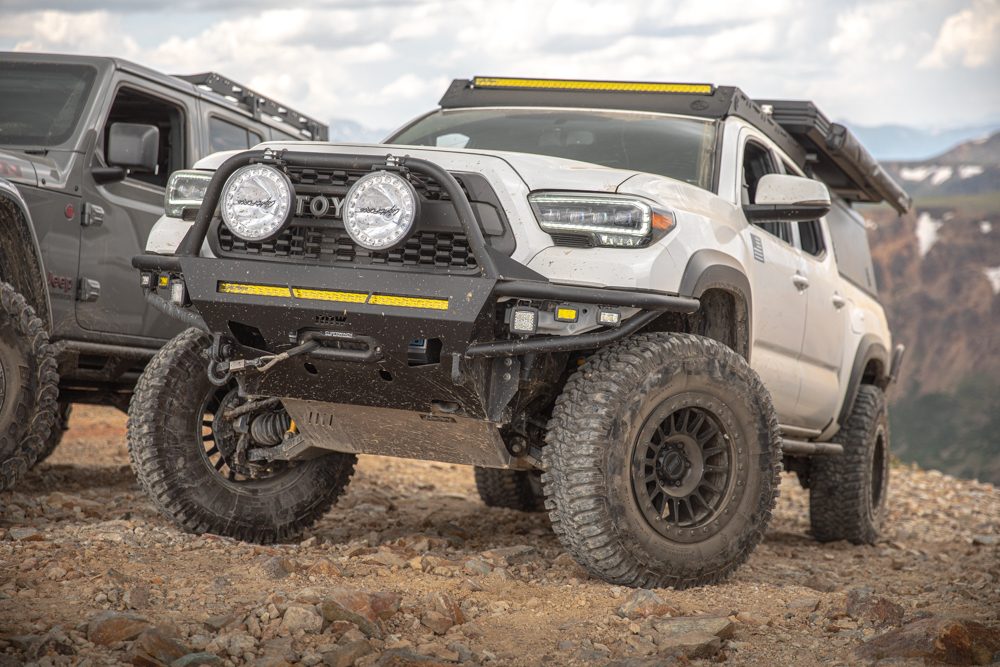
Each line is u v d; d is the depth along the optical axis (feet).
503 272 10.41
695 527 11.84
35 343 13.55
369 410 11.86
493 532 16.85
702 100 15.62
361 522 16.42
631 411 11.12
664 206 11.43
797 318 16.19
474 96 16.88
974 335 552.41
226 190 10.71
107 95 17.85
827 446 18.62
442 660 8.55
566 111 16.05
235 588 10.14
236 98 22.09
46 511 14.12
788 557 17.35
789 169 17.89
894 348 23.65
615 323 10.54
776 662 8.96
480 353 10.46
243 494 13.20
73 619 8.76
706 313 13.41
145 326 18.51
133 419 12.59
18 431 13.41
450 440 12.02
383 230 10.21
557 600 10.74
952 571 16.10
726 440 12.17
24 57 18.16
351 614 9.00
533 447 12.36
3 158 15.72
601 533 11.02
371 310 10.44
